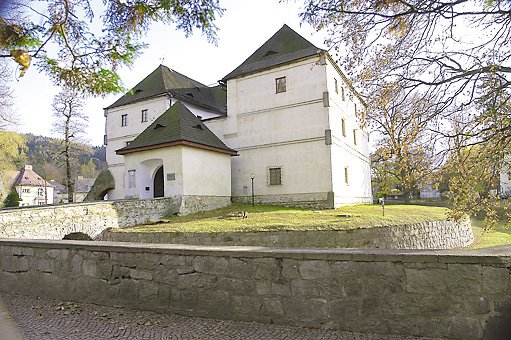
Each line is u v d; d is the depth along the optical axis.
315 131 21.77
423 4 5.51
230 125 24.75
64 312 4.34
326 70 21.77
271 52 24.62
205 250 4.04
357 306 3.36
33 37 3.31
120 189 28.94
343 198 23.11
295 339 3.28
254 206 21.70
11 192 35.59
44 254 5.15
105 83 4.64
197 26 4.38
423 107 7.45
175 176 18.78
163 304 4.21
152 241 13.68
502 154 6.86
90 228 14.12
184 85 31.11
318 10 6.02
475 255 2.98
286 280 3.65
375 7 5.64
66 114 31.53
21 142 26.92
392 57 7.11
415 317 3.14
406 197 28.56
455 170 7.54
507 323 2.82
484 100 6.70
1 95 14.73
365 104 8.00
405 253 3.22
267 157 23.25
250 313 3.76
